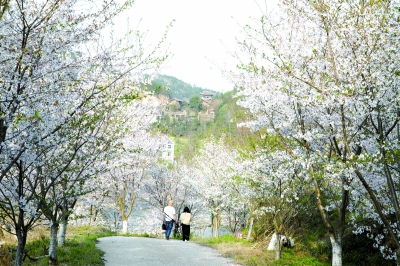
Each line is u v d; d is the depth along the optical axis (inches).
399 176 324.5
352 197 387.5
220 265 404.8
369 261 448.8
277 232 443.2
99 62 273.7
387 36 277.7
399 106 281.3
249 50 369.7
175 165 1069.1
